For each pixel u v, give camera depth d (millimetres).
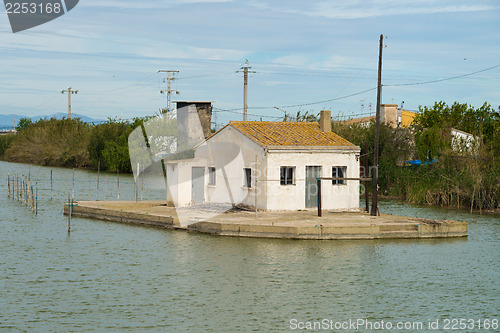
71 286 23906
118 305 21625
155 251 29672
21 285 24000
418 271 26797
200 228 34062
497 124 74000
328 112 41594
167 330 19250
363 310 21547
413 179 54062
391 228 33219
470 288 24391
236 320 20219
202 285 24094
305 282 24672
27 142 120938
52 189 59031
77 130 112188
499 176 48000
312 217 35250
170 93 99688
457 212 46594
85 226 37188
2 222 39188
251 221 33562
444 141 54156
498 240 34062
